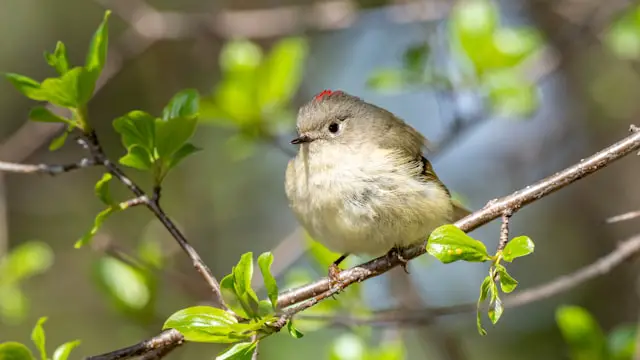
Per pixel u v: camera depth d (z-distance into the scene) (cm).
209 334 526
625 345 797
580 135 1305
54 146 638
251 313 536
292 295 663
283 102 963
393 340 866
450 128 1010
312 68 1361
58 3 1266
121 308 870
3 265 958
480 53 976
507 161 1351
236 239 1289
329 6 1216
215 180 1298
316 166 777
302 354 1137
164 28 1191
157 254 907
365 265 680
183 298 1053
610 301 1205
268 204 1321
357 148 780
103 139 1276
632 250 810
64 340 1209
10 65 1255
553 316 1208
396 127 830
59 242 1257
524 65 1062
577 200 1285
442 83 991
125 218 1254
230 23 1224
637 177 1262
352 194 754
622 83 1264
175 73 1321
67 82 616
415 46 1026
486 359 1191
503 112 1002
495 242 1298
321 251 920
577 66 1291
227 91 948
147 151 621
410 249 703
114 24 1293
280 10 1237
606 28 1112
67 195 1273
